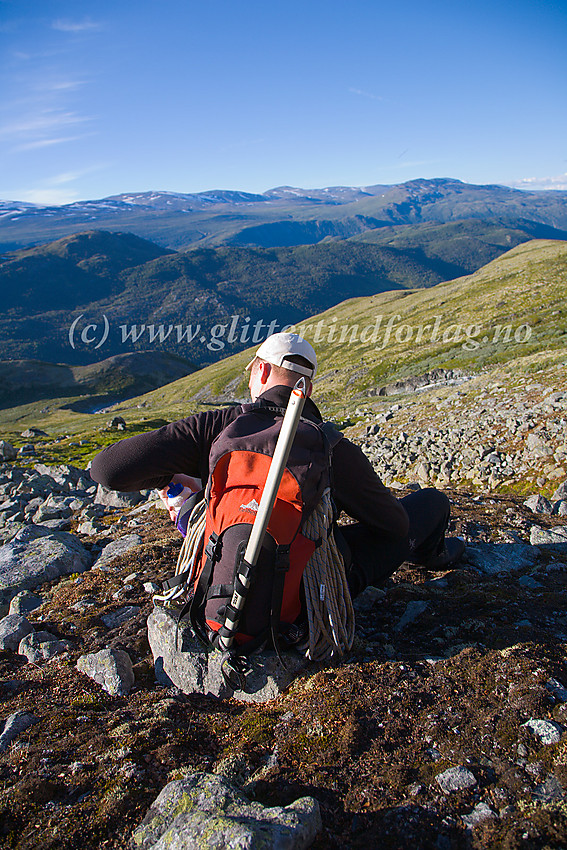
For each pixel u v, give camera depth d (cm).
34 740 240
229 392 16462
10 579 473
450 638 311
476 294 14812
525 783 197
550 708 232
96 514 812
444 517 378
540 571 425
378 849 180
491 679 255
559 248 16838
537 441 1160
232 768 216
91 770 217
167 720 248
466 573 412
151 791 206
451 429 1484
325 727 233
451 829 185
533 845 173
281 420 262
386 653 293
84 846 184
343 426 3644
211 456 260
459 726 228
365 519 292
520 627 313
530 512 646
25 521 918
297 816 181
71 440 5247
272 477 224
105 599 409
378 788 203
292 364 269
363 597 369
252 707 261
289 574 251
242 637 255
